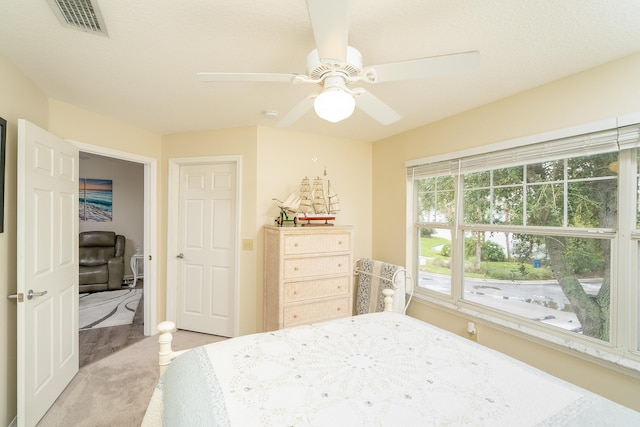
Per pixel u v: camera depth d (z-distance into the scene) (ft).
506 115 6.80
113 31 4.53
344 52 3.33
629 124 4.91
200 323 10.32
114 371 7.88
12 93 5.60
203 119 8.77
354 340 4.69
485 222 7.63
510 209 7.07
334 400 3.20
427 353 4.31
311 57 3.87
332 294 8.75
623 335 5.17
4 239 5.39
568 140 5.76
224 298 10.08
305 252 8.36
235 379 3.56
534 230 6.49
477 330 7.43
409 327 5.25
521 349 6.51
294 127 9.42
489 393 3.38
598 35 4.47
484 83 6.12
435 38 4.63
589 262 5.71
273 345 4.46
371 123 8.93
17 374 5.54
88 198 17.06
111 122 8.67
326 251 8.65
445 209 8.68
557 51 4.93
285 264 8.08
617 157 5.31
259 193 9.39
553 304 6.23
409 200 9.70
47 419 6.02
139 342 9.64
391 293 6.35
